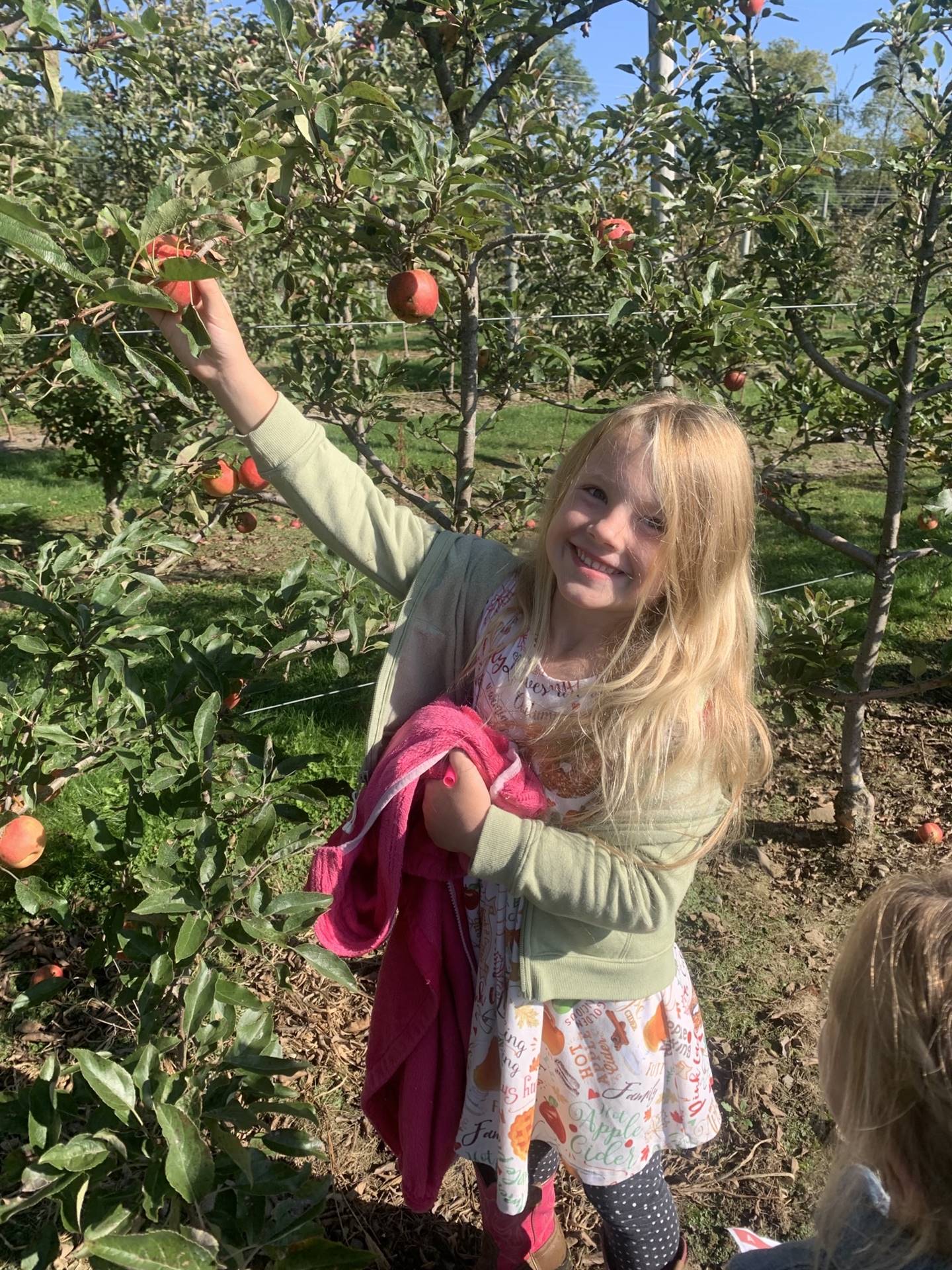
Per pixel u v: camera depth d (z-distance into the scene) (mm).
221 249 1457
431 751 1317
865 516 7691
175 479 2545
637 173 3309
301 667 4770
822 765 4117
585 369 3178
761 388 3934
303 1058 2590
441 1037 1518
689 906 3260
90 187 5750
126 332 1472
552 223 3131
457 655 1539
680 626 1338
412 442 9008
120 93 5070
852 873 3426
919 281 3098
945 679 3035
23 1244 2025
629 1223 1597
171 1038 1476
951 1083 875
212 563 7016
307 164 1863
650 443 1305
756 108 3295
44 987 1833
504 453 9805
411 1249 2105
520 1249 1732
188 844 2205
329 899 1405
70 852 3307
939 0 2814
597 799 1362
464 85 2631
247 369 1453
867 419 3492
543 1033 1481
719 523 1319
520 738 1395
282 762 1948
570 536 1352
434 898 1473
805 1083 2547
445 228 2070
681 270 3051
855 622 5379
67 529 7633
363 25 3078
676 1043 1553
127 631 2041
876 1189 982
